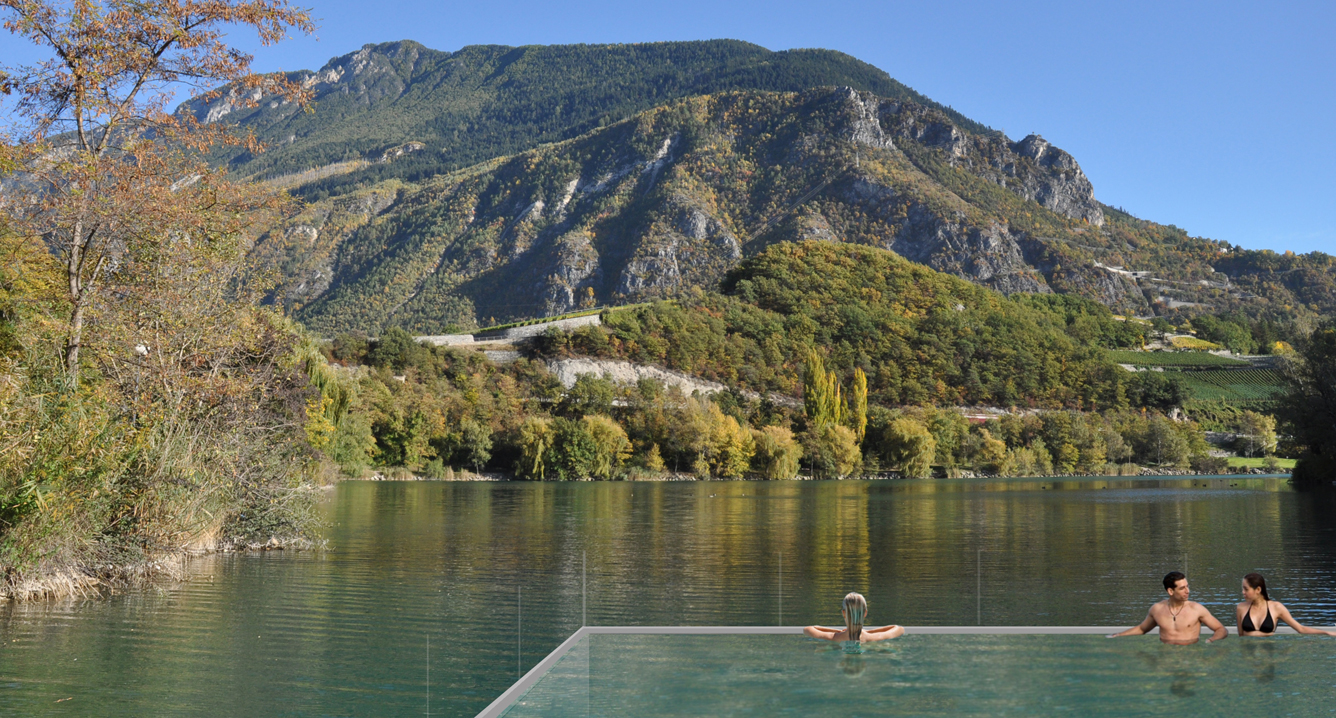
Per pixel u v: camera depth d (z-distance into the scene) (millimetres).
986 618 16406
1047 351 164250
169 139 21859
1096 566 23375
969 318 169875
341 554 24250
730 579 20750
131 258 21844
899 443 111750
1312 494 60344
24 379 16906
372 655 12836
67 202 19984
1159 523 37500
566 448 94438
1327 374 63344
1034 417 128250
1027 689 9875
